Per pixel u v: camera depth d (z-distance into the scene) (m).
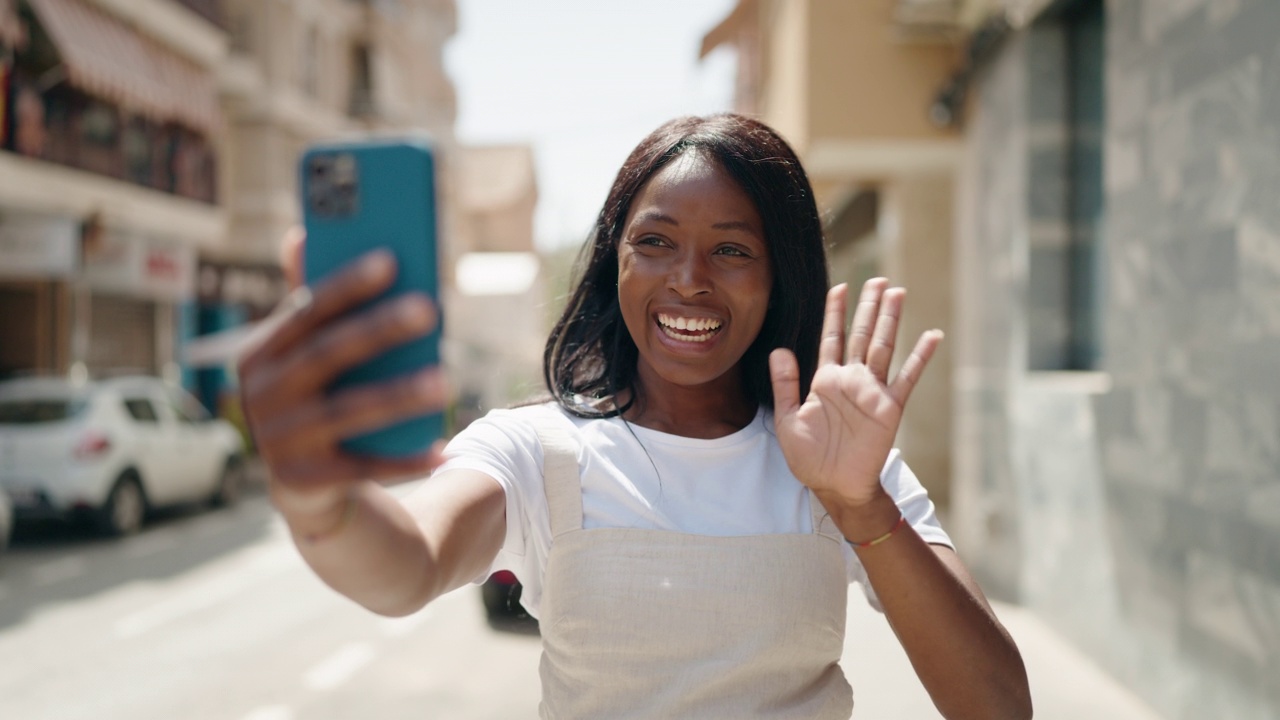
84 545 9.73
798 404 1.21
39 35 12.95
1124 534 4.74
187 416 11.86
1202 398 3.99
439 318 0.79
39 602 7.13
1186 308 4.14
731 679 1.26
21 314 14.89
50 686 5.09
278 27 20.38
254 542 9.84
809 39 8.12
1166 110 4.34
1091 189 6.04
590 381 1.57
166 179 16.61
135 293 16.77
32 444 9.50
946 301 10.03
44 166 13.46
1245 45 3.68
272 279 20.95
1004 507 6.68
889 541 1.19
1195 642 4.02
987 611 1.25
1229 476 3.76
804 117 8.11
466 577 1.20
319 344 0.69
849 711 1.40
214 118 17.64
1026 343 6.29
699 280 1.38
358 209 0.79
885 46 8.09
